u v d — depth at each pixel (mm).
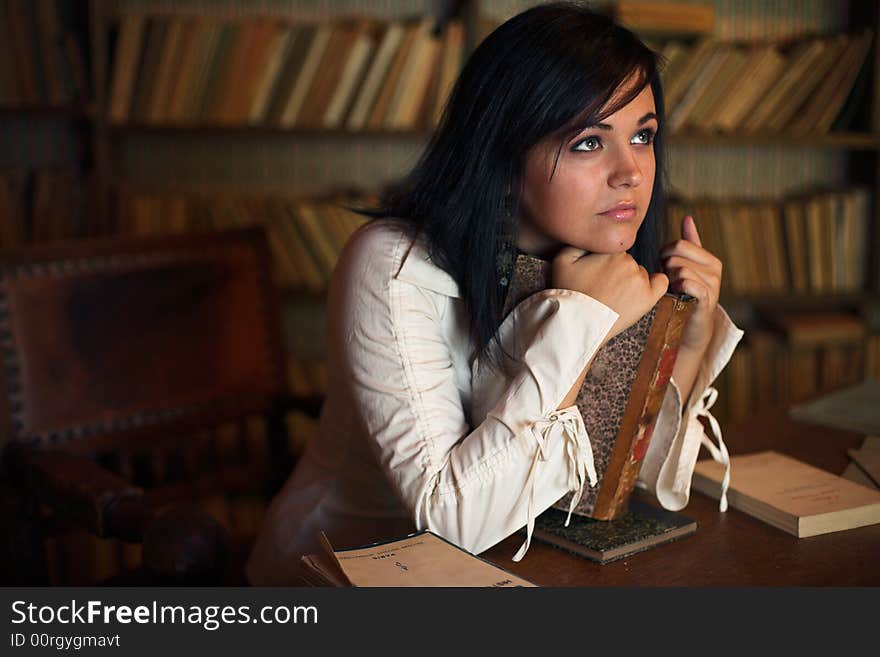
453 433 1034
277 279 2596
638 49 1014
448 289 1099
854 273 2812
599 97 966
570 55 977
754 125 2701
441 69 2529
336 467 1286
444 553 898
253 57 2492
